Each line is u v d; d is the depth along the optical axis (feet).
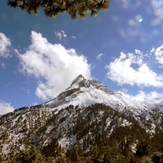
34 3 21.43
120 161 151.23
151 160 130.62
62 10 21.68
